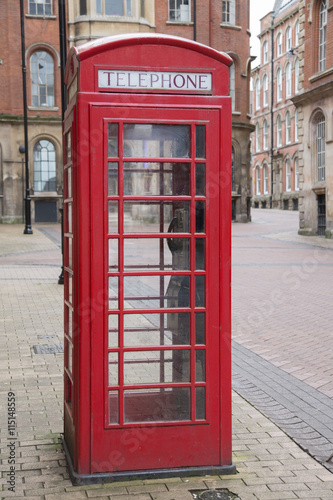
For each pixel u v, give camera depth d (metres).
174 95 3.59
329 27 25.98
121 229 3.60
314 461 4.07
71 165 3.74
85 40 33.03
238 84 39.62
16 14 35.47
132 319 3.72
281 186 60.97
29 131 35.91
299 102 27.94
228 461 3.84
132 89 3.55
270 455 4.17
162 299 3.78
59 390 5.55
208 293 3.73
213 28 38.03
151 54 3.57
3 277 14.22
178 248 3.75
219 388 3.79
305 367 6.66
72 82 3.79
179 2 36.75
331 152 25.62
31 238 25.89
